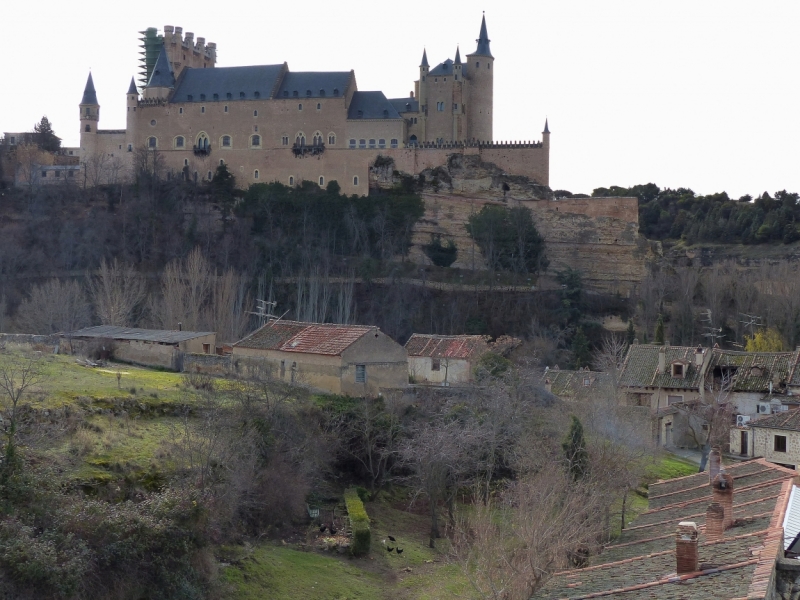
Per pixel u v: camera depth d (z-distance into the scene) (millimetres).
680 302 134750
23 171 180250
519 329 140750
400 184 174125
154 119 183500
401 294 147750
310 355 65000
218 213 167250
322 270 150000
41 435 42438
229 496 43969
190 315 104062
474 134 181125
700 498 35625
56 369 60938
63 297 103938
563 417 59750
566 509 36906
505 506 45719
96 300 109375
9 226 152375
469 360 78875
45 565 32156
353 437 57781
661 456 68000
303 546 46938
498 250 165000
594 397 66688
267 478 48375
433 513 51125
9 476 35594
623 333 141250
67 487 39938
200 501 39312
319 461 54125
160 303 110500
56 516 35312
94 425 47750
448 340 83562
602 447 50344
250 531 46281
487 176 173875
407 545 49406
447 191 173500
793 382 77500
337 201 170250
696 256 185750
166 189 170125
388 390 64812
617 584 26031
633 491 54656
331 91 177625
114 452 45312
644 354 85250
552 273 165125
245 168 179500
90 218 156250
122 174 177500
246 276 140000
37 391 50156
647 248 168250
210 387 54000
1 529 33125
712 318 128750
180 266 126688
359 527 47438
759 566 22484
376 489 56562
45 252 144375
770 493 32719
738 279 140375
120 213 158500
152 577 36188
